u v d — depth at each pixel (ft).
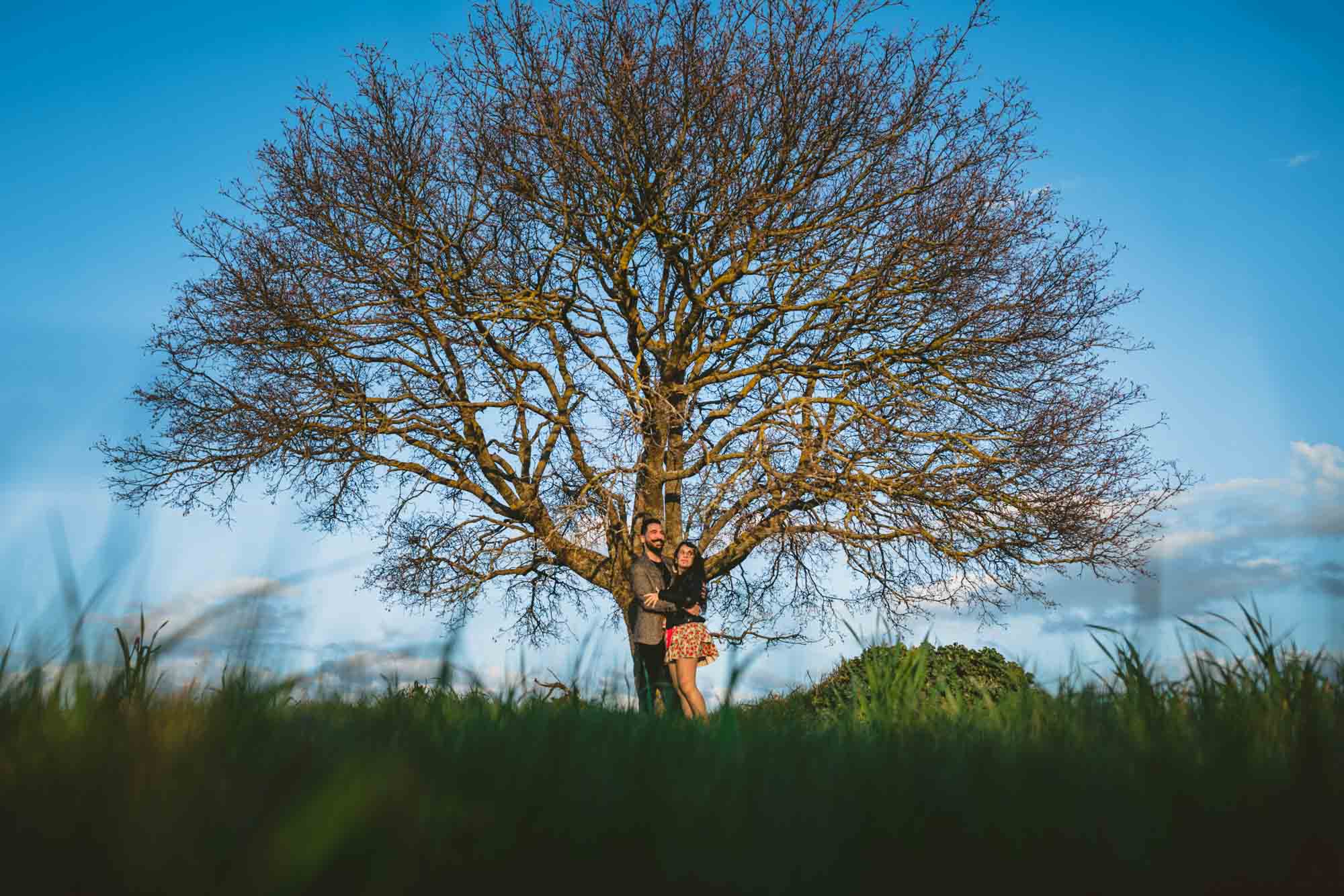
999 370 36.78
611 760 4.13
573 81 35.37
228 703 4.41
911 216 35.04
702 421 38.01
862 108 34.96
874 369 36.42
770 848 3.21
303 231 36.42
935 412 36.19
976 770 4.33
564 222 36.42
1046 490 35.65
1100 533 34.73
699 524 34.71
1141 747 5.02
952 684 10.65
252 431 35.53
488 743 4.48
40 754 3.30
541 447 40.27
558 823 3.17
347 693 5.06
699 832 3.25
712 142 34.37
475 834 3.05
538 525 39.40
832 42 35.42
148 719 3.78
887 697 8.18
